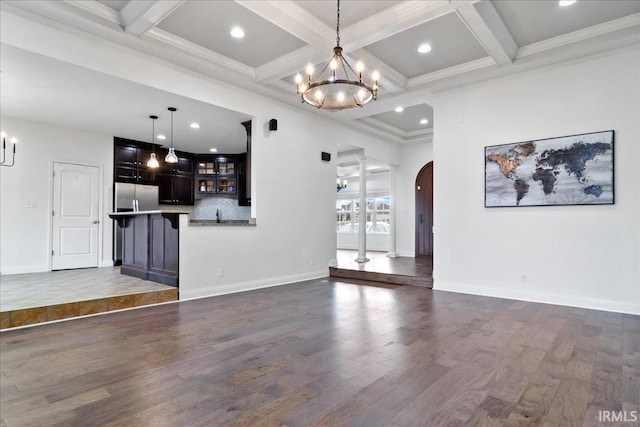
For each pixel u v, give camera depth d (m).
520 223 4.64
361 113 6.29
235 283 5.12
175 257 4.58
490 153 4.87
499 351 2.80
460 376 2.36
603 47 4.02
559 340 3.06
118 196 6.93
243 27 3.84
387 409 1.95
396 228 9.02
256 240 5.40
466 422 1.83
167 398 2.07
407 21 3.50
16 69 3.73
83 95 4.57
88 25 3.50
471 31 3.67
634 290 3.92
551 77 4.45
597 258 4.13
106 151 6.82
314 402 2.03
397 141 8.52
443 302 4.48
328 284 5.75
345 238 11.55
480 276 4.95
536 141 4.54
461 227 5.12
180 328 3.39
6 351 2.79
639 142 3.92
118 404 2.00
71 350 2.82
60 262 6.20
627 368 2.48
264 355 2.73
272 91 5.32
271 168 5.59
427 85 5.12
